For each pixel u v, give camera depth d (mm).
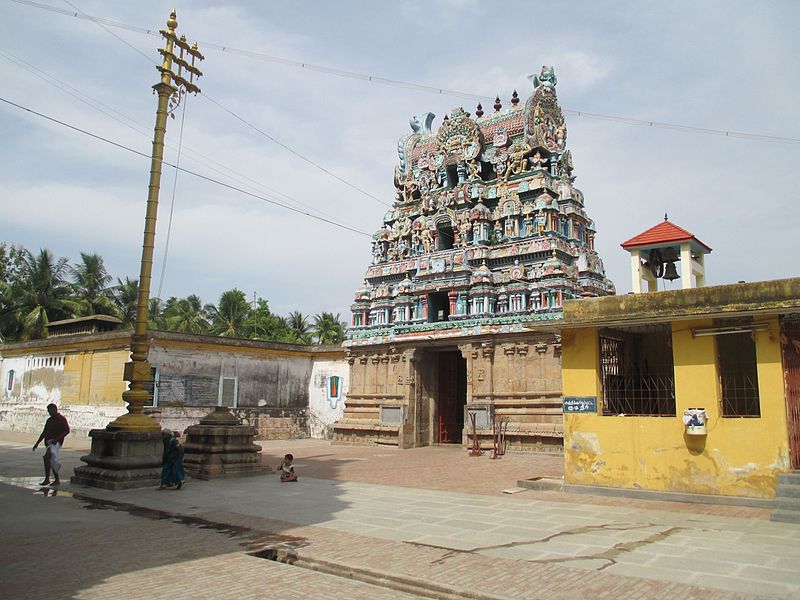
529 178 34781
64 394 33469
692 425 13164
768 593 6922
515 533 10164
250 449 18484
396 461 22828
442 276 33094
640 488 13883
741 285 13031
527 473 18812
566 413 15180
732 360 15031
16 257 52656
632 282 16672
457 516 11711
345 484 16344
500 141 36562
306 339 66062
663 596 6859
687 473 13352
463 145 37500
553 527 10656
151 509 12500
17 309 47094
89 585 7285
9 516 11656
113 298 55094
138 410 16344
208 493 14641
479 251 33125
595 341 15031
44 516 11680
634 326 15719
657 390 15680
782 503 11438
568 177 37094
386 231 39719
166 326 55750
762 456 12562
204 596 6953
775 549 8984
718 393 13305
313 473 18953
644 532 10219
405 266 36281
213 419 18500
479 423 27219
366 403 32062
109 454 15836
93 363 31938
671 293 13891
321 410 36125
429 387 31453
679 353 13812
